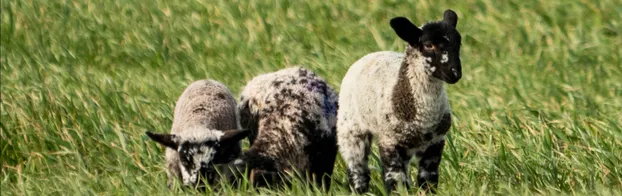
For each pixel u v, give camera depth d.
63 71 51.88
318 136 35.97
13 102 45.22
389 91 32.19
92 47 59.47
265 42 59.38
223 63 53.78
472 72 50.34
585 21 59.25
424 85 31.38
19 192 37.31
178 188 33.84
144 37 60.25
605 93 45.72
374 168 34.94
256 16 63.12
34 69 52.81
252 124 37.47
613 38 56.12
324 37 59.88
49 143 42.06
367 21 61.94
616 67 50.00
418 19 62.34
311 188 35.56
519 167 34.84
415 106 31.56
